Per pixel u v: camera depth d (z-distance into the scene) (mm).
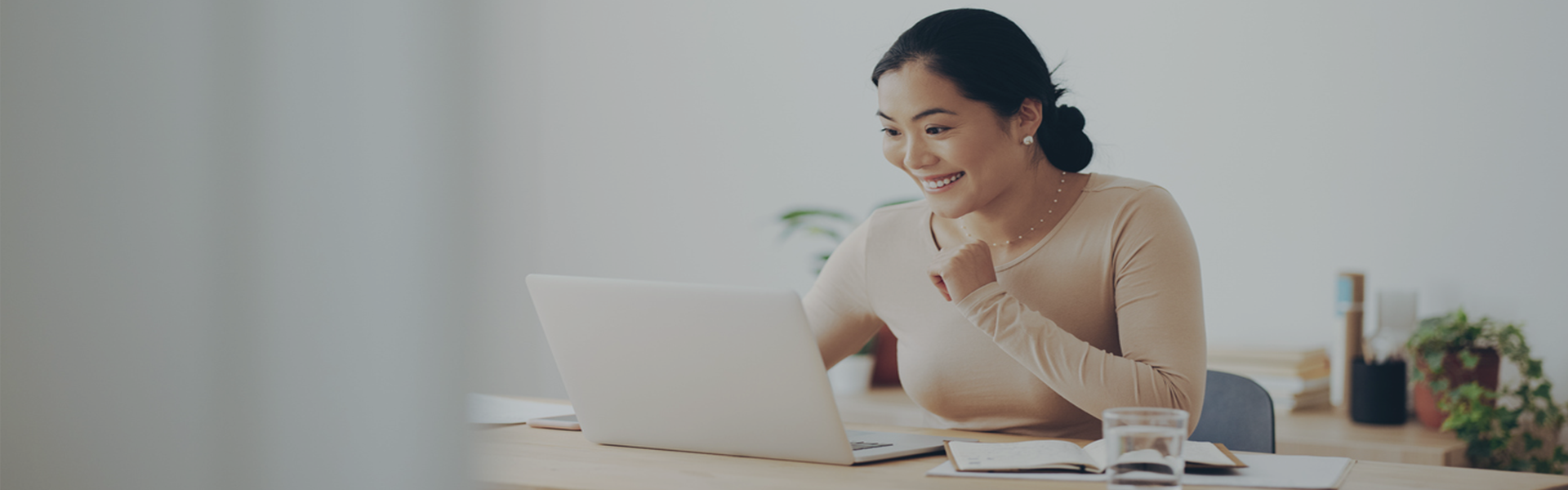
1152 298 1235
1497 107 1994
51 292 1309
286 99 1440
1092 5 2434
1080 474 936
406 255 1628
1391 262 2107
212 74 1369
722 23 2867
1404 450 1695
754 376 1019
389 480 1372
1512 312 1987
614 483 945
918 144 1282
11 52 1288
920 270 1419
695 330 1037
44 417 1313
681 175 2930
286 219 1428
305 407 1408
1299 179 2197
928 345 1396
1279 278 2221
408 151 1683
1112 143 2418
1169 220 1284
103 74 1312
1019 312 1167
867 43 2648
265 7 1424
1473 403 1766
